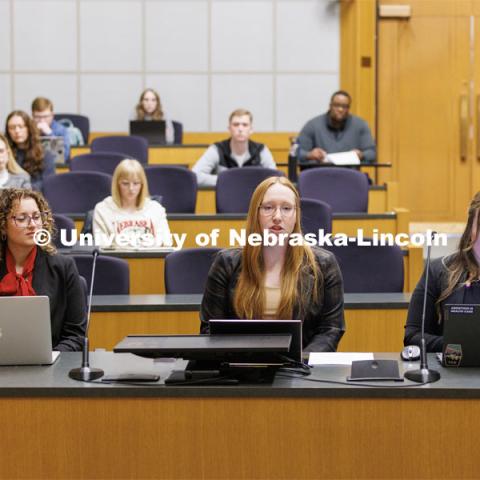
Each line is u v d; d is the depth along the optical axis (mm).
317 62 10648
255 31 10641
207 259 4762
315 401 2723
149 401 2736
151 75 10664
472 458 2709
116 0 10594
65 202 6539
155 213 5727
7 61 10570
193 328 4414
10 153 6473
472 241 3357
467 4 9852
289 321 2920
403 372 2926
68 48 10609
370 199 7297
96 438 2738
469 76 9867
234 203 6719
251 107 10688
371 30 9875
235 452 2734
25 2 10539
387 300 4480
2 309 2998
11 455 2750
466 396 2695
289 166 7695
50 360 3051
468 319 2953
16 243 3492
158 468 2742
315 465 2729
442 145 9930
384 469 2721
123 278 4660
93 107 10633
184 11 10633
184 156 8898
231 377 2805
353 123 8531
